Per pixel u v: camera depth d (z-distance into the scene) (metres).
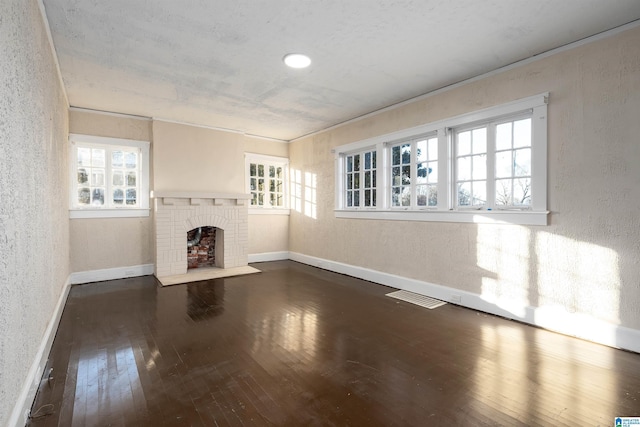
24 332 1.69
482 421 1.65
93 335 2.74
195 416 1.69
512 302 3.10
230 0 2.15
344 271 5.12
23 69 1.71
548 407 1.77
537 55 2.90
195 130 5.22
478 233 3.38
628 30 2.41
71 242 4.42
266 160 6.29
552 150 2.82
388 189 4.48
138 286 4.36
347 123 5.06
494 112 3.20
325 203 5.55
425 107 3.88
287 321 3.09
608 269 2.53
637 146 2.38
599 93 2.55
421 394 1.89
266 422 1.65
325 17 2.35
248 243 6.11
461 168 3.61
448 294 3.65
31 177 1.88
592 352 2.41
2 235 1.33
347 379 2.06
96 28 2.48
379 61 3.05
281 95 3.97
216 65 3.13
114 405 1.79
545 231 2.88
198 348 2.50
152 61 3.04
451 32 2.54
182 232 5.01
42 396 1.86
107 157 4.74
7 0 1.42
